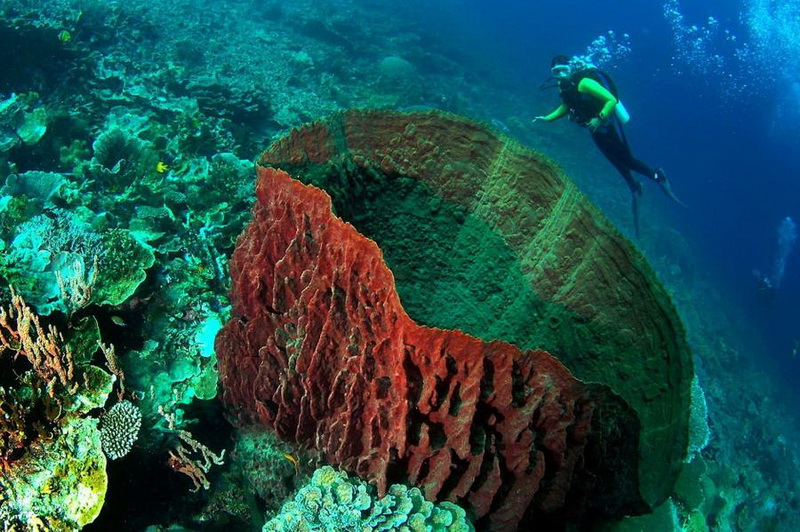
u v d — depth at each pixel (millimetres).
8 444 2568
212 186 5195
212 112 7984
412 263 3811
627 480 2541
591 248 3068
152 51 10969
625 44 64500
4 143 5379
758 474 9164
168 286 3920
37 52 7402
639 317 2832
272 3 18891
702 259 23266
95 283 3426
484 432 2248
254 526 3125
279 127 8766
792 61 45469
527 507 2324
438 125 3514
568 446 2314
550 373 2227
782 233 35531
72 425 2729
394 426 2293
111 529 2812
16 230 3797
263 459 2955
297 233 2691
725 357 13773
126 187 5039
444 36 28328
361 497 2279
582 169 19766
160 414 3111
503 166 3461
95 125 6566
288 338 2801
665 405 2678
